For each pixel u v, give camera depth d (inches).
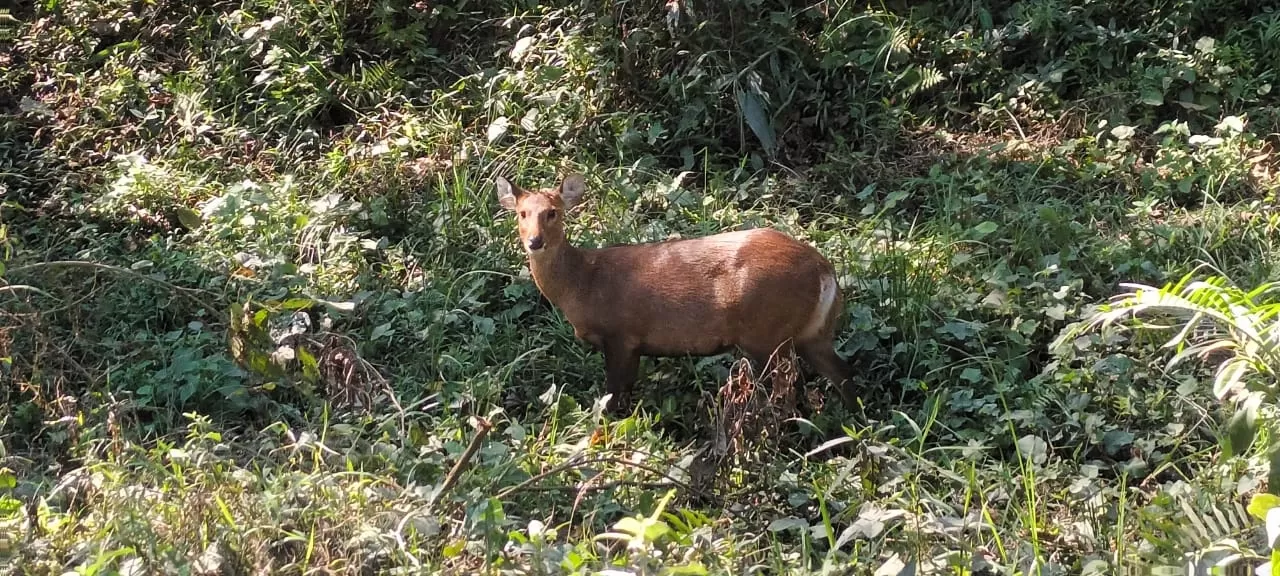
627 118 276.4
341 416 186.4
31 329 199.8
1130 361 194.5
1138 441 180.2
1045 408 191.8
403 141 272.8
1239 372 148.3
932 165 272.5
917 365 207.3
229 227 241.6
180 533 147.4
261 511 151.7
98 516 151.8
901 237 244.7
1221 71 280.1
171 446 175.6
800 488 171.5
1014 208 255.3
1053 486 171.9
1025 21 298.5
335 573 142.8
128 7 313.0
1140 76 284.2
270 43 299.7
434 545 150.9
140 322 220.8
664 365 212.5
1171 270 227.6
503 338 218.7
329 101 291.0
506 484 169.8
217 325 216.7
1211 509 153.9
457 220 246.5
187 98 288.7
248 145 281.3
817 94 286.7
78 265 201.3
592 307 196.1
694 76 280.5
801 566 153.4
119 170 268.2
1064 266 229.3
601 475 167.3
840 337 209.9
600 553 157.8
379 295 227.6
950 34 300.7
